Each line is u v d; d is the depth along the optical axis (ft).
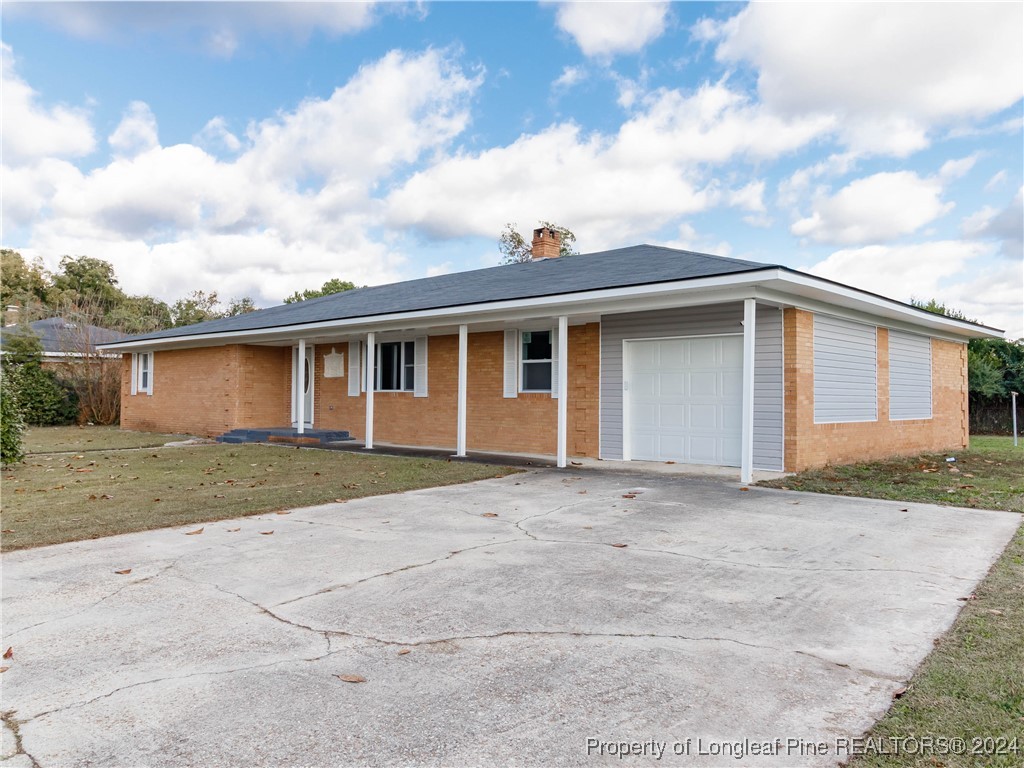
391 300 52.42
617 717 9.40
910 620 13.28
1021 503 26.32
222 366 61.31
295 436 54.70
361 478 33.55
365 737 8.87
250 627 13.03
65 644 12.20
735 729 9.06
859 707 9.66
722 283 30.86
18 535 20.70
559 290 36.42
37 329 89.30
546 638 12.39
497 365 48.93
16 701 9.97
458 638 12.41
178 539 20.48
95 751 8.54
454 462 40.40
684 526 22.24
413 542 20.02
